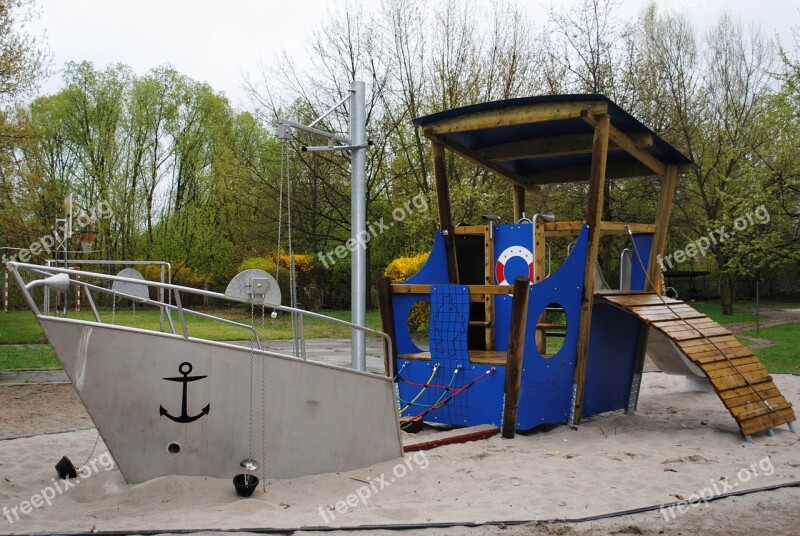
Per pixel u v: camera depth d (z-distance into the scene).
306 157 31.64
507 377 8.26
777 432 8.81
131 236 37.72
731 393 8.33
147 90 38.38
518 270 9.66
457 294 8.82
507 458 7.22
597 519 5.22
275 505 5.41
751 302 43.47
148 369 5.45
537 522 5.07
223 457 5.79
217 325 23.75
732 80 30.16
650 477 6.49
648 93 27.31
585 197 25.55
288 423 6.07
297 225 33.88
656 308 9.34
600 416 10.02
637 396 10.34
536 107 8.80
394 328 9.48
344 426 6.45
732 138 29.16
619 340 10.00
